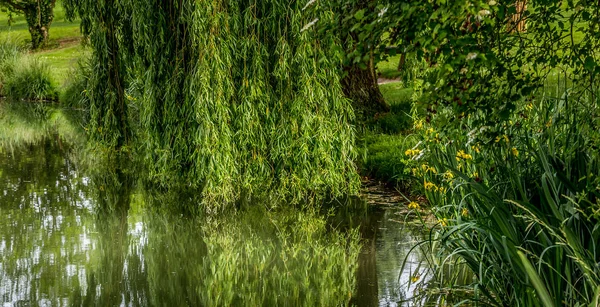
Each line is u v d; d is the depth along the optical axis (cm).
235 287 751
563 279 502
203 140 1003
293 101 1020
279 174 1059
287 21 1010
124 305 694
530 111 672
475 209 579
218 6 987
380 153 1191
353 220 969
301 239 907
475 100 485
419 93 1031
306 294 721
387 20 431
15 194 1181
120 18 1152
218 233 945
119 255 858
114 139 1377
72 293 723
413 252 820
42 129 1953
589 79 547
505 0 469
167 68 1082
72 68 2605
